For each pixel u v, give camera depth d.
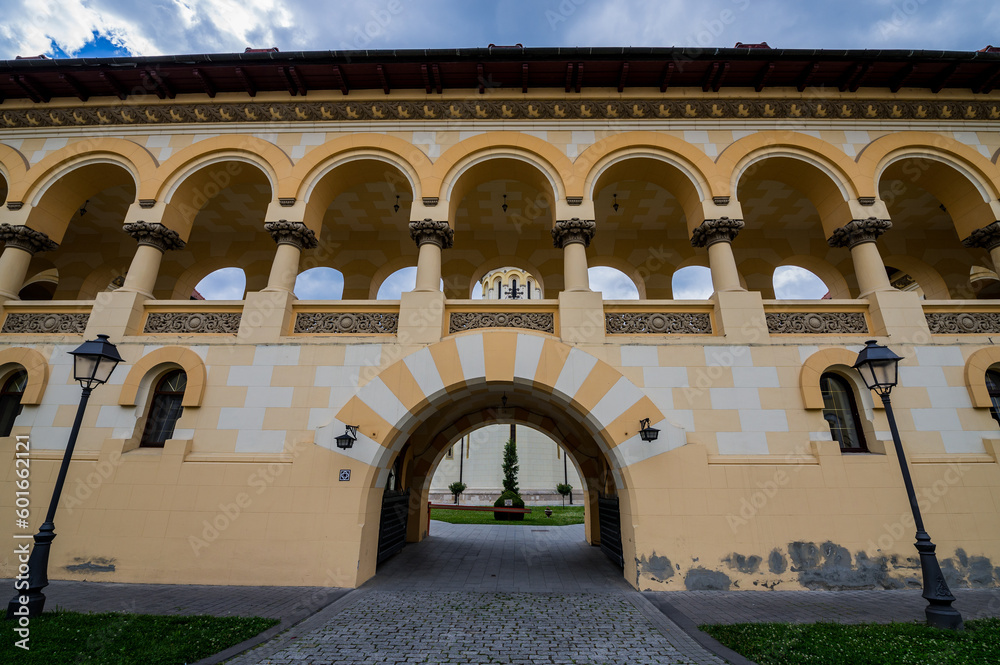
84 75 9.80
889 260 13.69
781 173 10.17
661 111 10.03
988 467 7.64
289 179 9.58
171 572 7.23
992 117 10.03
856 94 9.95
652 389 8.14
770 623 5.57
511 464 33.31
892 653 4.53
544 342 8.38
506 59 9.55
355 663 4.52
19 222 9.52
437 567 9.19
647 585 7.18
